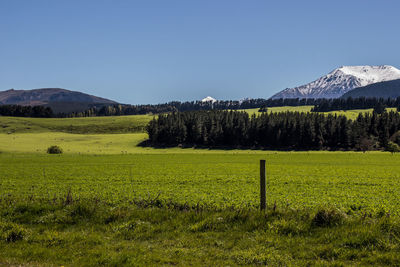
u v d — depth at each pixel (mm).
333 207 10734
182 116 175125
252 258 7906
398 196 21781
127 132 191000
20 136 157875
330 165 57531
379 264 7684
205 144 142500
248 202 17828
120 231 10102
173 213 11602
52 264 7754
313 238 9250
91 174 39438
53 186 27641
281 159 75125
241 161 68062
